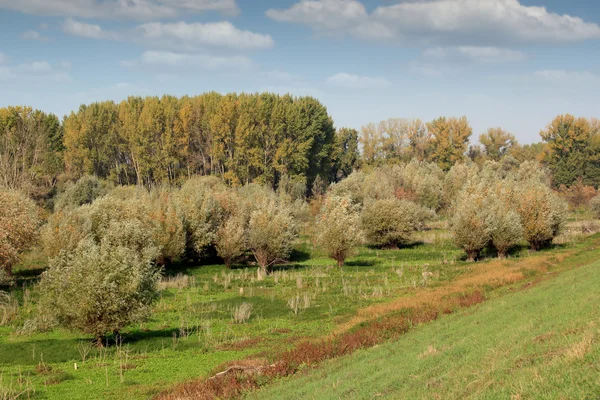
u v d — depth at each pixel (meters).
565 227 58.22
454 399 11.84
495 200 56.34
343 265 52.16
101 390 18.62
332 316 30.86
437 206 95.00
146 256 40.22
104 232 43.75
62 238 42.44
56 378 19.73
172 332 27.55
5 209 39.72
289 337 26.23
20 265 47.34
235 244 51.78
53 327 26.88
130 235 41.69
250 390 18.06
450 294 32.34
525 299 25.61
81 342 24.91
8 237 38.53
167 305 34.34
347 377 17.06
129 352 23.92
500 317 22.23
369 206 64.94
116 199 51.97
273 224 50.25
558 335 14.84
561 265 41.56
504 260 47.66
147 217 49.59
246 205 62.50
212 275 48.16
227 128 98.50
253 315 31.77
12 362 21.98
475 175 98.75
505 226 51.03
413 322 26.11
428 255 57.19
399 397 13.23
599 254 44.69
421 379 14.59
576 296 22.12
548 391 10.15
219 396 17.59
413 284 39.16
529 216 54.97
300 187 97.31
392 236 61.81
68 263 25.05
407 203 67.62
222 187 79.62
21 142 75.44
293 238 55.16
